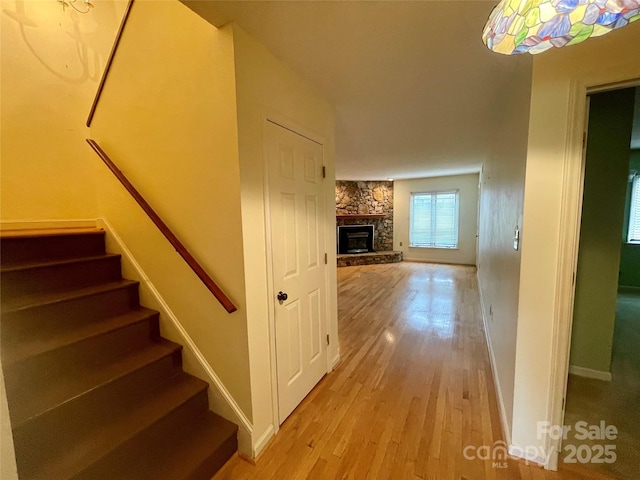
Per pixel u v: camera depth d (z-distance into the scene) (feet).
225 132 4.66
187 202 5.32
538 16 2.40
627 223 15.15
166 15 5.19
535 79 4.38
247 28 4.57
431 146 12.59
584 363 7.40
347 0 3.94
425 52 5.30
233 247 4.83
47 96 7.44
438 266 23.30
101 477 3.89
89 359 4.98
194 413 5.26
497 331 7.48
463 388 6.98
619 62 3.98
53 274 5.63
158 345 5.81
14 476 2.14
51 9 7.42
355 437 5.51
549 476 4.63
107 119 6.41
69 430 4.14
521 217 4.84
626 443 5.23
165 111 5.42
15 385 4.18
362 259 24.48
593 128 6.98
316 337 7.14
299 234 6.35
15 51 6.98
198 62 4.84
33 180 7.29
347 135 10.82
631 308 12.00
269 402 5.49
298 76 6.13
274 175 5.46
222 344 5.24
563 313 4.54
